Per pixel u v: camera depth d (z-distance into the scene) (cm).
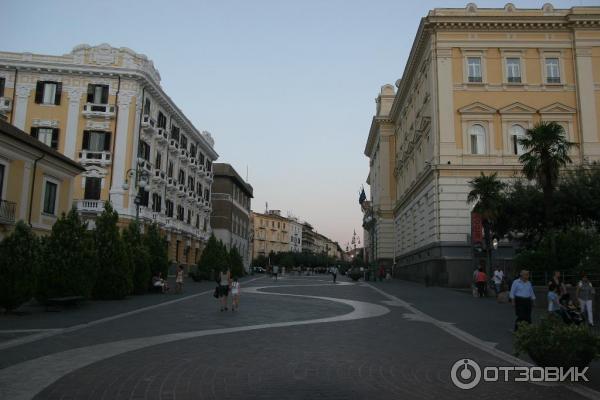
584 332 786
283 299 2428
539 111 3844
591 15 3859
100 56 4356
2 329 1304
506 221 3406
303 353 997
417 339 1216
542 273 2491
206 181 6812
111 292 2325
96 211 4141
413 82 4853
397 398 677
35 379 759
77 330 1298
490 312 1895
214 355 966
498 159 3772
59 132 4272
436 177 3753
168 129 5184
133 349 1025
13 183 2556
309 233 18250
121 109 4344
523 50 3934
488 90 3884
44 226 2802
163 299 2397
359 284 4250
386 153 6444
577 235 2558
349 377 793
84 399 654
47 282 1928
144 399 655
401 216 5588
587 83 3872
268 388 718
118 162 4281
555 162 2700
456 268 3606
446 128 3816
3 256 1652
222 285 1875
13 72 4275
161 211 5016
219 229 7588
